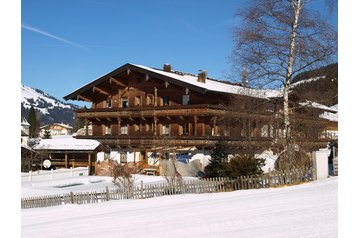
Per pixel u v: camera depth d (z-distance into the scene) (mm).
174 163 32438
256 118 30469
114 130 43031
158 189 20656
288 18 23328
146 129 40688
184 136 35906
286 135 23891
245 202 13461
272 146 28047
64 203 20641
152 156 38812
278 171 20297
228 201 14344
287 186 19219
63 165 47656
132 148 40750
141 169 37062
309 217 9594
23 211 17328
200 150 35875
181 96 39281
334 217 9297
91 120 44594
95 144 45094
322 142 33500
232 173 20812
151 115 38469
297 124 26188
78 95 43375
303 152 23406
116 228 10305
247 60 24344
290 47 23516
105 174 39344
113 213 13805
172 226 9953
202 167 35312
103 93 43094
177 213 12219
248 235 8227
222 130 38250
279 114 26656
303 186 18156
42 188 29188
